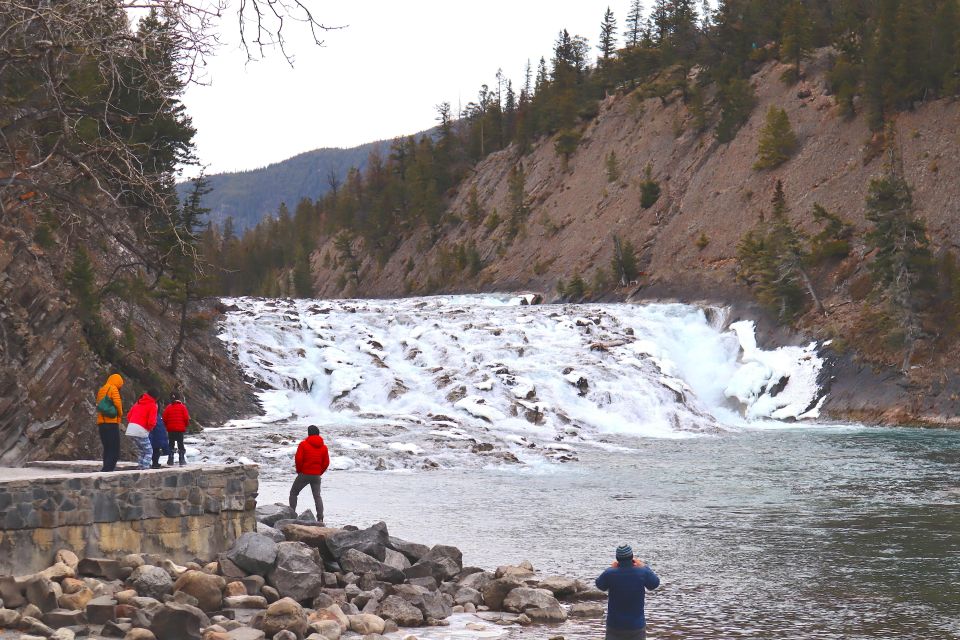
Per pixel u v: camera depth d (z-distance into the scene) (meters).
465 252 127.38
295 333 61.00
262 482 32.19
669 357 68.06
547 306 75.69
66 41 16.61
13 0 16.00
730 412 63.69
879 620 15.52
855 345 63.28
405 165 177.50
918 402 57.09
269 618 12.90
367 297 149.12
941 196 71.62
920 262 61.06
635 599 11.44
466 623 15.04
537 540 23.09
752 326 71.12
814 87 98.00
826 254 72.75
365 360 58.59
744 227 86.69
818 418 60.00
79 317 38.81
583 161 124.88
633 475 36.59
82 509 14.34
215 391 48.97
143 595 13.64
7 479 13.65
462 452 40.16
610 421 54.16
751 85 106.38
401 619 14.73
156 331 47.41
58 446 30.55
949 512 27.69
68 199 19.80
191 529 15.69
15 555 13.58
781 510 28.19
